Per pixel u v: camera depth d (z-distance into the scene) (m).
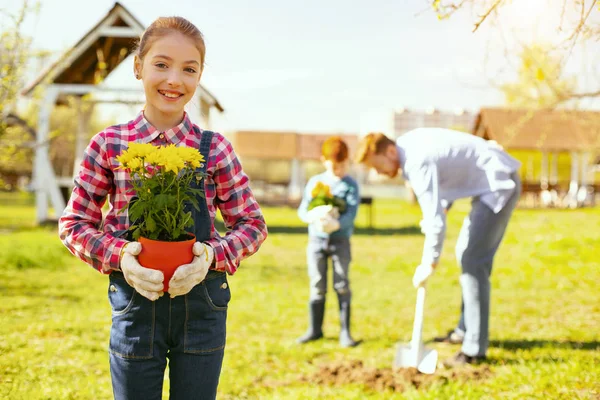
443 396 3.46
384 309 6.38
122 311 1.95
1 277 7.60
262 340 5.04
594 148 17.02
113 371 1.99
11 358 4.05
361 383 3.80
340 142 5.03
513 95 6.50
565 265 8.91
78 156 15.61
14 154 9.11
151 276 1.80
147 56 2.01
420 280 4.00
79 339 4.70
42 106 14.59
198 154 1.88
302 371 4.20
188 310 1.95
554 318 5.73
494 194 4.11
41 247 9.72
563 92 5.40
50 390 3.43
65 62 13.60
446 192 4.19
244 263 9.68
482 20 2.86
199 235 2.01
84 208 2.02
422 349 4.04
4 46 6.68
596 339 4.87
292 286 7.69
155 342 1.95
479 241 4.16
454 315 6.07
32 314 5.51
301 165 35.69
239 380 3.91
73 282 7.50
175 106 2.02
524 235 13.33
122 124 2.07
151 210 1.85
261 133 35.75
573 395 3.40
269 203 28.30
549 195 28.33
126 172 1.99
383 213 24.14
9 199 31.19
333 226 4.82
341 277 4.98
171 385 2.03
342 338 4.95
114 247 1.87
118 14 14.23
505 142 8.26
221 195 2.11
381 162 4.22
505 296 6.82
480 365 4.14
